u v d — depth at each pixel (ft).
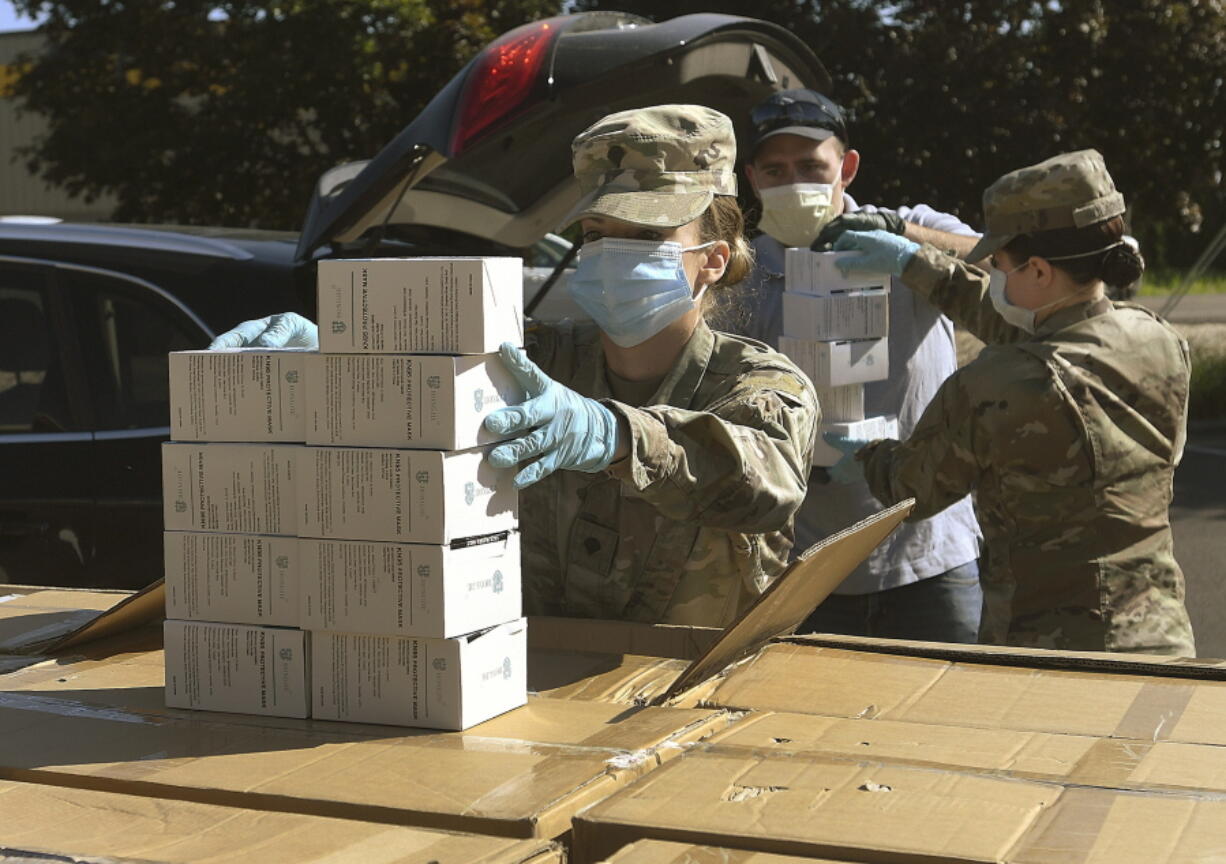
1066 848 3.97
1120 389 8.25
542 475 5.43
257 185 40.14
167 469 5.71
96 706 5.82
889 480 9.00
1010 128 37.55
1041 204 8.45
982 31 38.06
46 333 12.42
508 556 5.57
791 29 36.35
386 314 5.22
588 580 7.25
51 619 7.47
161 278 12.30
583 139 6.92
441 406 5.15
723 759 4.87
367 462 5.28
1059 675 5.97
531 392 5.43
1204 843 4.00
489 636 5.46
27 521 12.16
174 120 39.22
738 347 7.27
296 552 5.51
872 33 36.37
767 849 4.06
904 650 6.40
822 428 9.97
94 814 4.51
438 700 5.32
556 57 9.62
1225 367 45.37
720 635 5.72
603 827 4.25
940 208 38.29
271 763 4.97
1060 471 8.16
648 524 7.15
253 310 12.08
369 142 38.37
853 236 9.96
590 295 6.96
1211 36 39.50
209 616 5.71
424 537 5.23
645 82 9.89
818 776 4.65
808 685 5.88
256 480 5.54
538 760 4.89
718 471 6.02
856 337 9.87
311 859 4.05
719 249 7.23
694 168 6.88
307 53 36.50
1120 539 8.22
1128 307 8.74
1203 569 23.66
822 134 10.55
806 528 10.82
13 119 81.00
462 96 9.68
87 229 12.97
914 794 4.45
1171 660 6.08
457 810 4.40
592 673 6.20
